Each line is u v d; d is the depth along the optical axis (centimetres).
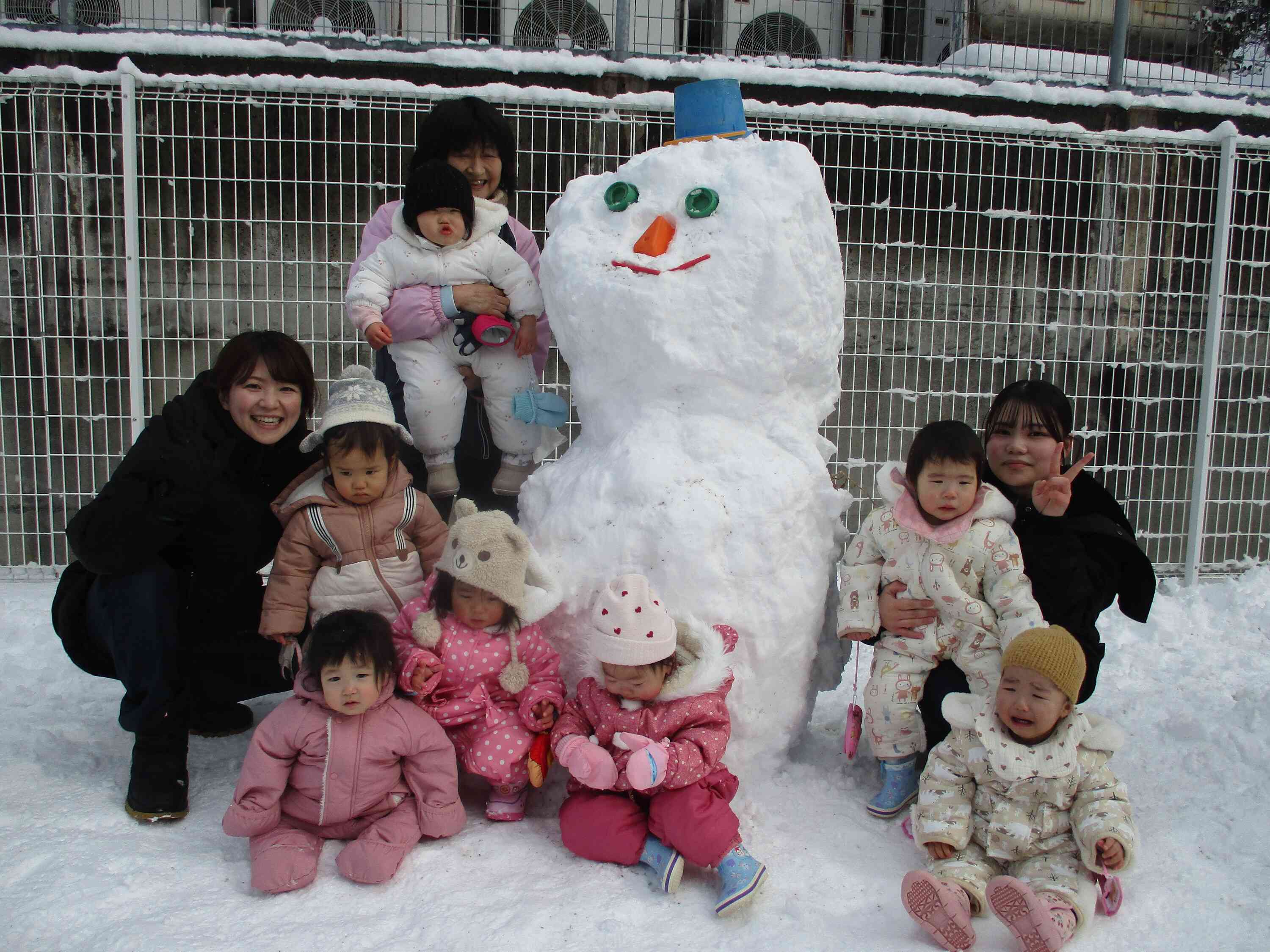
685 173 263
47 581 502
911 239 546
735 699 247
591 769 220
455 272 300
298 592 256
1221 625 459
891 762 256
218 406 262
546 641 250
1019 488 281
